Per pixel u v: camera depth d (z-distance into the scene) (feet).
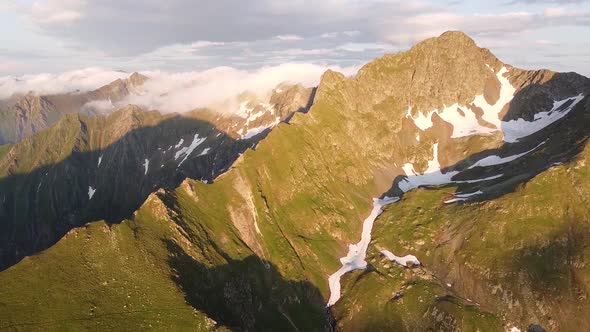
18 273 374.84
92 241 421.18
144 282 392.47
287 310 543.80
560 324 493.77
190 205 571.69
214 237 548.72
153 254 431.84
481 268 578.25
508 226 609.83
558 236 570.05
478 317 515.91
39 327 330.75
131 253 421.59
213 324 366.63
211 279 463.83
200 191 612.29
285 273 590.96
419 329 529.45
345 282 617.62
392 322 541.34
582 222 574.97
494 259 580.30
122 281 387.96
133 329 344.08
